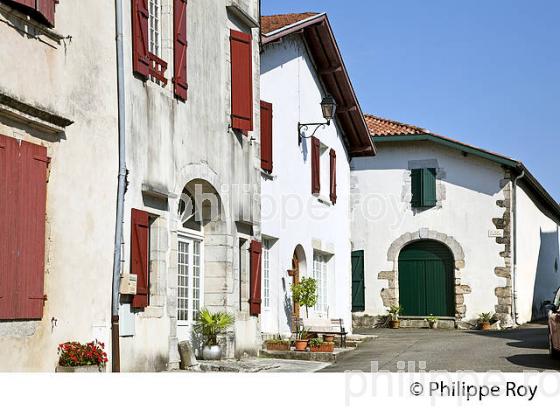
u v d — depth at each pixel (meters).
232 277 14.49
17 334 9.01
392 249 27.50
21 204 9.08
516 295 26.28
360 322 27.56
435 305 27.23
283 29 17.75
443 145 27.16
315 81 21.22
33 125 9.34
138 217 11.40
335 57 21.02
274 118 18.02
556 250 35.59
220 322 13.73
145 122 11.78
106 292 10.66
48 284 9.59
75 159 10.13
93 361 9.80
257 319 15.88
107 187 10.76
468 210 26.89
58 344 9.73
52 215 9.68
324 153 22.25
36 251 9.31
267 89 17.75
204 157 13.70
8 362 8.84
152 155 11.95
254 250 15.66
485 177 26.80
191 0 13.50
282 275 18.03
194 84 13.45
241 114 15.05
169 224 12.44
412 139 27.08
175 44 12.76
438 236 27.09
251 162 15.80
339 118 23.41
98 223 10.55
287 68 19.00
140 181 11.59
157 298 12.06
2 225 8.77
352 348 18.52
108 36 10.95
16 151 9.02
